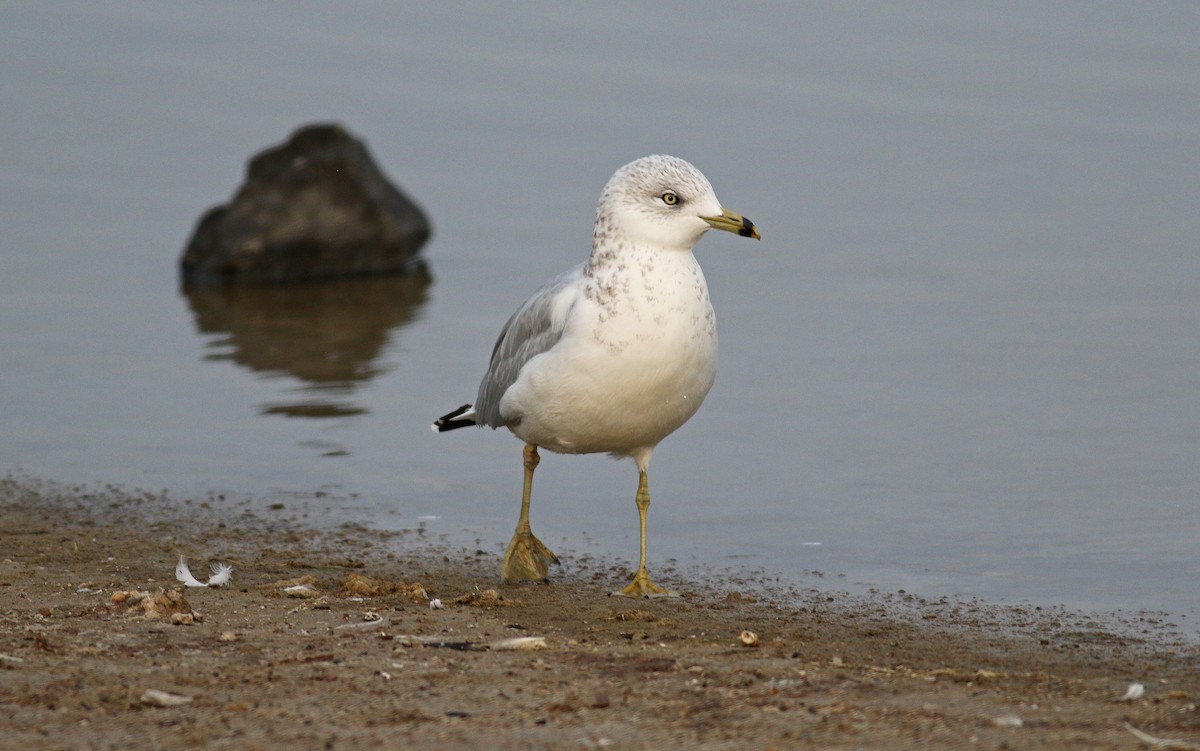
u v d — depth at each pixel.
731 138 28.94
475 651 8.87
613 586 11.28
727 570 11.66
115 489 13.86
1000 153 27.45
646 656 8.83
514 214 26.06
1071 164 26.66
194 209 27.16
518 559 11.43
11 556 11.69
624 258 10.53
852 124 29.50
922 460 14.32
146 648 8.77
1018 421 15.36
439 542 12.48
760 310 19.83
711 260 22.42
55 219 26.30
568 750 6.96
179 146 30.78
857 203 25.09
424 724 7.32
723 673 8.36
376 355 18.95
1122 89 30.92
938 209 24.61
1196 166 26.22
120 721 7.33
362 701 7.69
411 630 9.48
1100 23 35.69
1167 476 13.65
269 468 14.56
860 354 17.84
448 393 17.20
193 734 7.14
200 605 10.05
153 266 24.06
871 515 12.95
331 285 23.22
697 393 10.91
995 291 20.30
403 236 24.16
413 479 14.30
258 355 19.00
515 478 14.37
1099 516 12.73
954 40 34.81
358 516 13.18
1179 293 19.88
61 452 15.02
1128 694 8.12
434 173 28.06
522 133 29.97
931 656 9.35
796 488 13.71
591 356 10.53
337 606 10.17
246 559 11.80
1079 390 16.27
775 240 23.30
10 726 7.24
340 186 24.03
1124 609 10.52
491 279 22.89
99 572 11.20
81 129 31.77
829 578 11.40
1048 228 23.33
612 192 10.61
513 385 11.10
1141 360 17.20
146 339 19.83
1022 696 8.05
